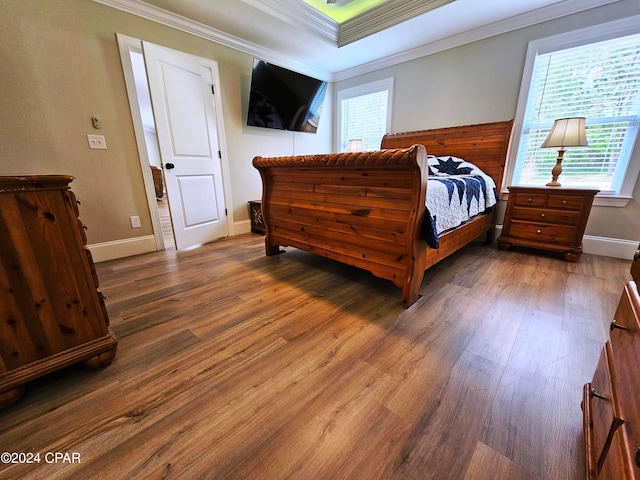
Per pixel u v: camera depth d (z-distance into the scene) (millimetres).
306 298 1849
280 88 3568
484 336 1417
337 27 3312
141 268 2406
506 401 1024
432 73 3416
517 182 3053
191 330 1493
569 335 1417
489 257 2652
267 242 2729
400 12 2824
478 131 3113
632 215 2486
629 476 473
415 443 872
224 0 2461
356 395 1060
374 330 1478
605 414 695
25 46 2018
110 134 2492
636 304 675
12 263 991
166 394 1075
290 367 1213
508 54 2859
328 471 795
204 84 3014
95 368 1205
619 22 2287
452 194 2059
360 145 3795
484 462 812
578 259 2531
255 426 937
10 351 1017
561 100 2676
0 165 2039
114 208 2613
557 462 807
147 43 2428
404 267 1672
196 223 3107
